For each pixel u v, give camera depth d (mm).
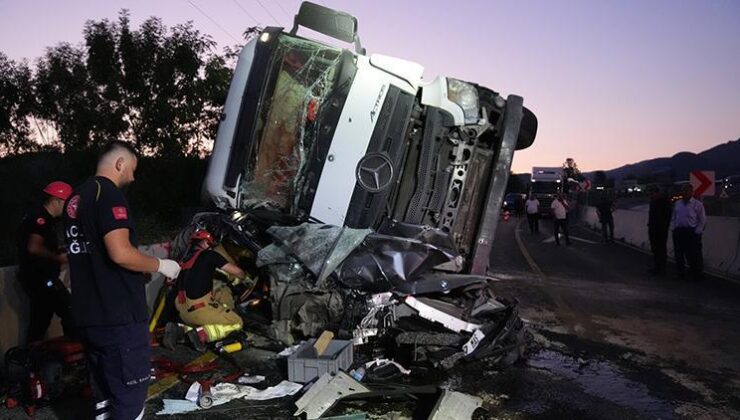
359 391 4180
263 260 5359
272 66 5703
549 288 9727
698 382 5121
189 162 12727
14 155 12023
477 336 5121
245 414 4035
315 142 5711
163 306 5918
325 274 5191
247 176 5742
